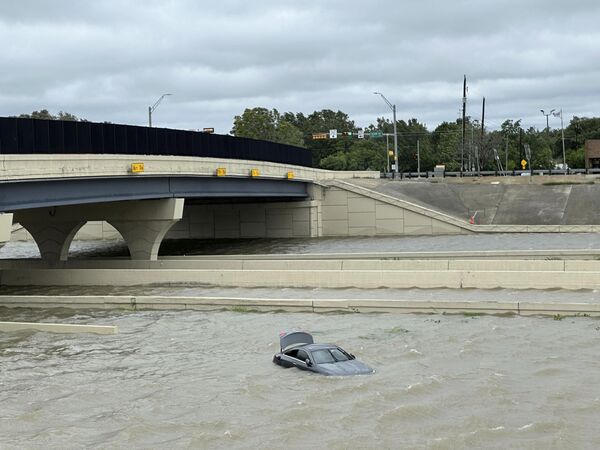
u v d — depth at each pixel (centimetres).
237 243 8650
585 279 4341
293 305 4116
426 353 3112
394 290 4603
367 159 18425
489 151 17025
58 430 2373
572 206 8744
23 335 3762
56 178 4553
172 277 5206
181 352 3309
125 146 5562
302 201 9038
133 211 6325
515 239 7600
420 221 8762
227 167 6788
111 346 3472
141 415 2481
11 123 4372
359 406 2462
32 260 6681
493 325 3578
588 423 2269
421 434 2212
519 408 2411
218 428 2330
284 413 2420
